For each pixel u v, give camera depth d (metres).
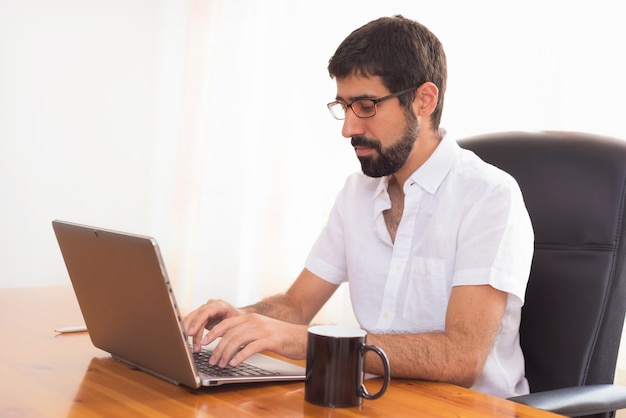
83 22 3.04
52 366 1.08
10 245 2.95
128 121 3.16
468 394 1.05
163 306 0.93
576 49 1.97
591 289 1.34
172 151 3.20
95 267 1.05
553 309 1.37
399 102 1.38
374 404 0.96
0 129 2.89
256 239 2.83
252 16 2.88
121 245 0.96
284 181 2.72
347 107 1.40
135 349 1.06
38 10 2.94
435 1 2.27
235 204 2.92
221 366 1.06
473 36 2.18
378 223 1.53
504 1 2.12
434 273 1.42
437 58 1.44
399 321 1.46
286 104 2.73
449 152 1.45
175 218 3.12
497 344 1.35
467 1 2.19
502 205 1.33
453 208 1.41
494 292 1.27
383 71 1.36
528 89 2.06
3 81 2.89
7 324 1.35
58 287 1.79
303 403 0.95
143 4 3.17
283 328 1.12
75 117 3.04
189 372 0.96
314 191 2.61
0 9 2.87
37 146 2.97
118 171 3.15
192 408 0.90
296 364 1.16
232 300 2.92
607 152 1.39
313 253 1.68
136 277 0.96
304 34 2.67
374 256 1.54
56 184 3.02
